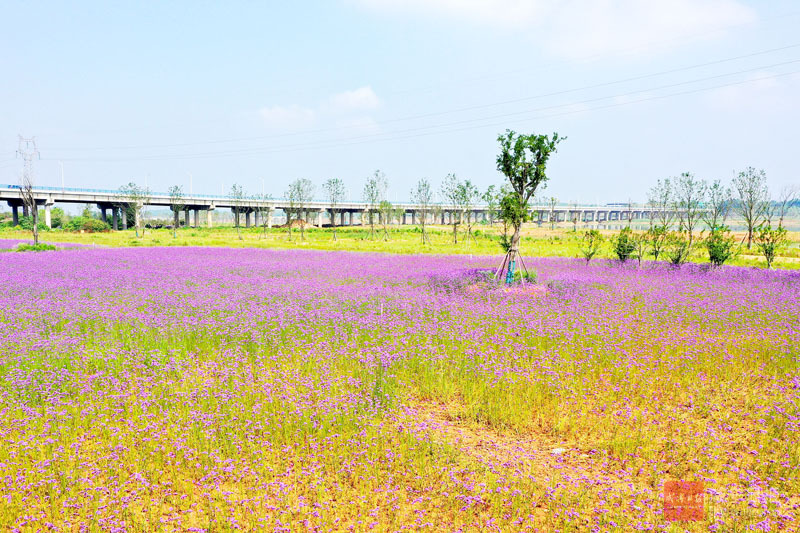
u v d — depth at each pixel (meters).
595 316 15.98
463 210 70.31
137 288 20.83
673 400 9.70
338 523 5.99
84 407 9.01
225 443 7.80
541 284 22.91
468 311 16.81
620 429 8.45
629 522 5.91
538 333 13.83
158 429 8.17
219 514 6.10
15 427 8.11
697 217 34.72
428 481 6.93
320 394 9.50
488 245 64.50
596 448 7.88
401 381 10.52
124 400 9.34
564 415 9.18
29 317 14.95
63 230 96.38
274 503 6.35
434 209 89.81
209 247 51.59
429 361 11.66
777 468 7.05
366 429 8.28
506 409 9.23
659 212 35.59
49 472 6.91
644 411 9.16
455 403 9.91
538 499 6.54
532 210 22.53
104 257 35.81
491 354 12.09
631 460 7.47
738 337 13.52
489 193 58.50
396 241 73.69
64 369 10.64
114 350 11.86
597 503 6.35
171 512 6.23
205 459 7.39
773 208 46.03
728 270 29.81
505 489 6.62
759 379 10.70
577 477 6.98
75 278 23.80
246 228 111.75
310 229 108.56
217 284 22.81
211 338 13.39
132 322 14.75
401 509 6.30
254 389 10.02
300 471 7.21
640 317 16.17
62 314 15.45
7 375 10.18
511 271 22.59
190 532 5.69
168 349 12.46
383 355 11.78
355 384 10.34
